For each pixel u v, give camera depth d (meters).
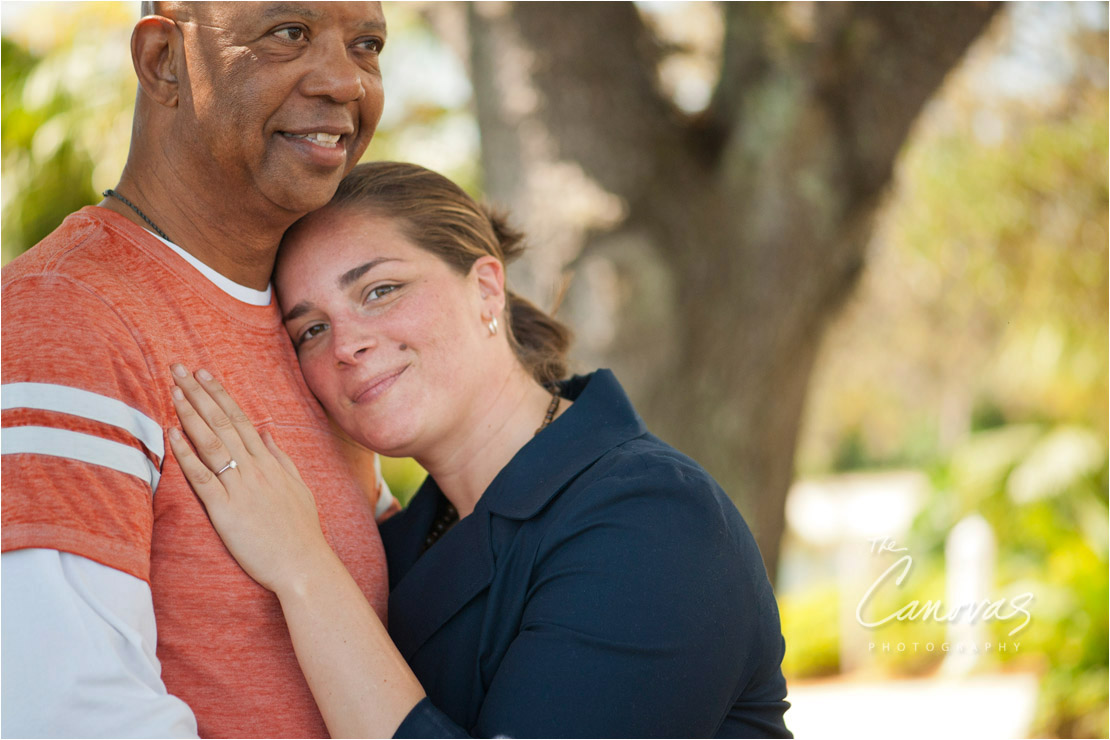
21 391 1.21
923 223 6.28
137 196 1.47
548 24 3.66
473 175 6.44
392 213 1.65
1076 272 6.24
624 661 1.37
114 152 5.61
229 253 1.51
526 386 1.79
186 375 1.38
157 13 1.40
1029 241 6.20
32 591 1.15
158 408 1.33
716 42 4.32
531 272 3.63
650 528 1.44
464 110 6.55
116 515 1.22
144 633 1.24
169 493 1.33
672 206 3.71
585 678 1.36
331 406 1.65
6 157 5.62
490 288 1.75
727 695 1.47
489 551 1.55
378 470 2.02
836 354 8.45
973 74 5.62
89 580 1.18
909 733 6.43
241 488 1.38
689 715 1.40
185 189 1.45
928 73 3.76
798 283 3.80
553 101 3.65
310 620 1.36
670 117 3.82
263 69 1.37
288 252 1.62
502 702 1.38
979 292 6.80
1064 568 7.78
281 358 1.59
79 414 1.22
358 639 1.37
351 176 1.69
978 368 9.28
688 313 3.69
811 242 3.78
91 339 1.27
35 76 5.64
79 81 5.64
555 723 1.35
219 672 1.36
